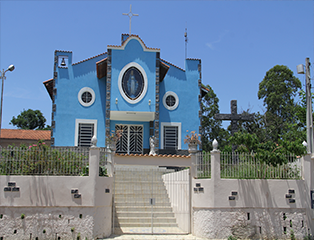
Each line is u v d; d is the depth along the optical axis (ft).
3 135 90.22
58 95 72.49
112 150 42.80
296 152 42.93
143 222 45.34
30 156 39.60
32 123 148.87
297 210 42.55
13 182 38.19
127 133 75.97
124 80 70.85
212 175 41.45
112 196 42.42
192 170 43.16
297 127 77.87
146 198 50.39
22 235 37.55
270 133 107.76
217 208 40.75
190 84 77.66
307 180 43.39
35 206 38.11
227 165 42.57
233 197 41.24
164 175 55.26
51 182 38.60
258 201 41.78
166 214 47.11
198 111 76.95
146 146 75.56
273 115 113.09
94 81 74.59
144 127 76.33
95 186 39.06
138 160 43.11
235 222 40.83
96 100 74.08
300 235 41.96
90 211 38.63
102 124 73.51
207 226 40.47
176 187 47.85
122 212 46.11
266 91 122.62
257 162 43.29
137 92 71.05
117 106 69.72
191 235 41.60
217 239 40.11
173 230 43.50
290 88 118.83
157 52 72.79
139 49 72.23
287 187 42.73
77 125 72.33
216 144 42.39
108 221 40.65
